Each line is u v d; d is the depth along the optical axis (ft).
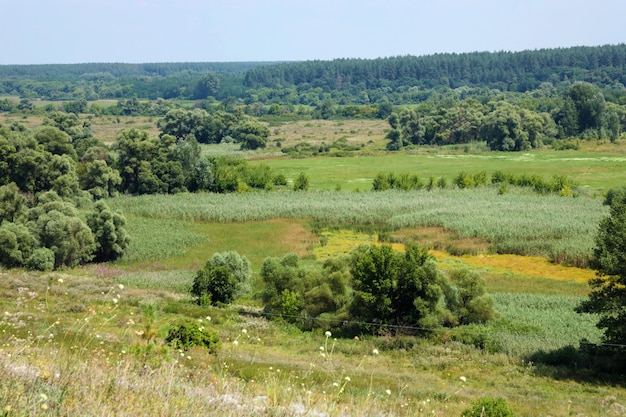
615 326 114.52
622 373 110.22
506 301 155.53
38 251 195.52
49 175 288.30
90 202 291.58
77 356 33.50
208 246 229.66
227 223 265.54
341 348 119.03
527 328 131.95
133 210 286.46
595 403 92.32
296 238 237.04
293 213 272.10
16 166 282.15
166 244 229.86
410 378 98.37
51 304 114.11
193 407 29.01
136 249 223.30
